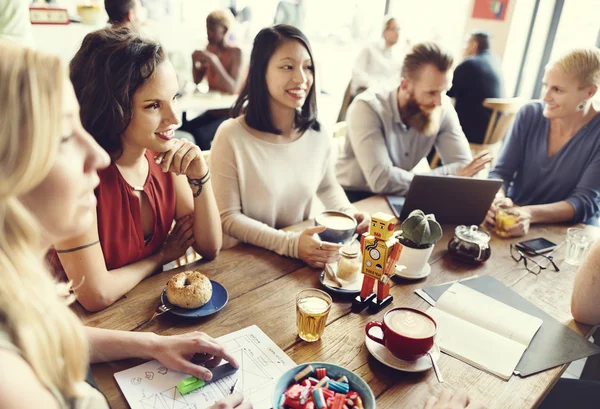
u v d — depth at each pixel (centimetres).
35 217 55
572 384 125
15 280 52
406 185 208
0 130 48
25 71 49
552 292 125
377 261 105
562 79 178
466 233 139
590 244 152
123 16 323
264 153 163
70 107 56
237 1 418
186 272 109
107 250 119
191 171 128
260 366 88
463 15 464
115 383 83
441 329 102
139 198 124
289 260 131
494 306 112
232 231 150
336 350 95
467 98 352
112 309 104
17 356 51
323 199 188
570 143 194
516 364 93
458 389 86
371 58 433
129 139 117
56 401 55
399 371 90
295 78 153
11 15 228
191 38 399
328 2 481
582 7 418
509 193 220
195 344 87
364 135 209
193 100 349
